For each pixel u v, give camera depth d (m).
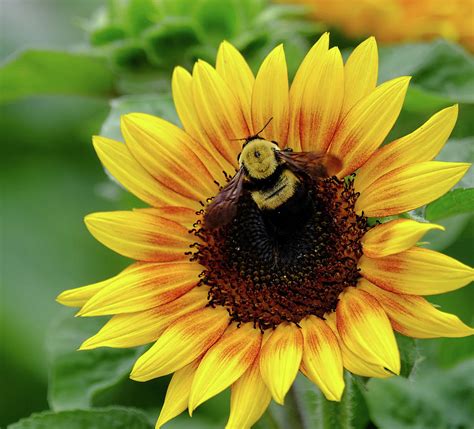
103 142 0.41
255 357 0.40
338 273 0.40
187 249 0.41
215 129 0.41
